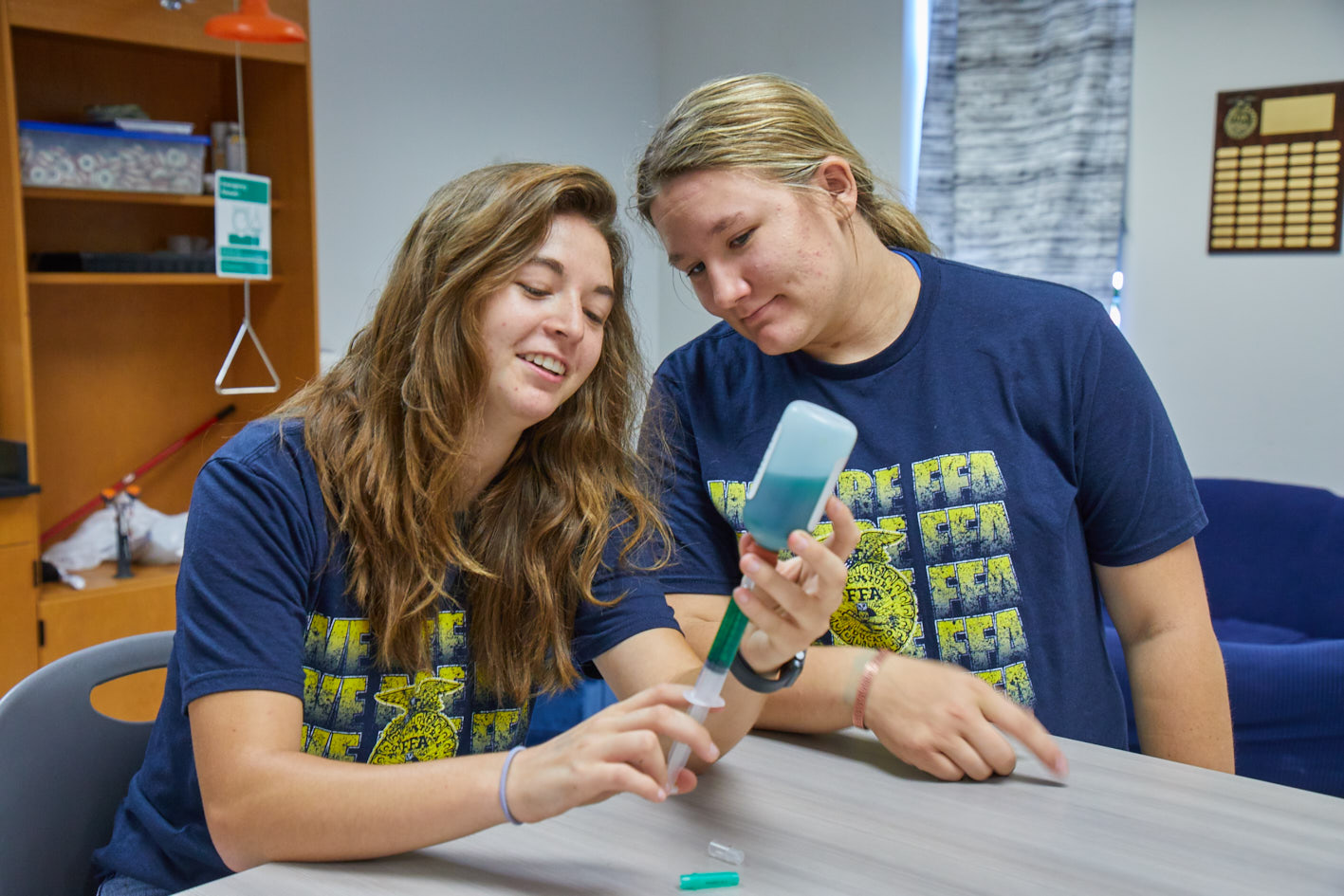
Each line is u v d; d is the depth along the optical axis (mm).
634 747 869
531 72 4164
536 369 1126
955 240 4074
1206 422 3789
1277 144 3521
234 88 3406
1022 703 1348
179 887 1131
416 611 1126
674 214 1223
